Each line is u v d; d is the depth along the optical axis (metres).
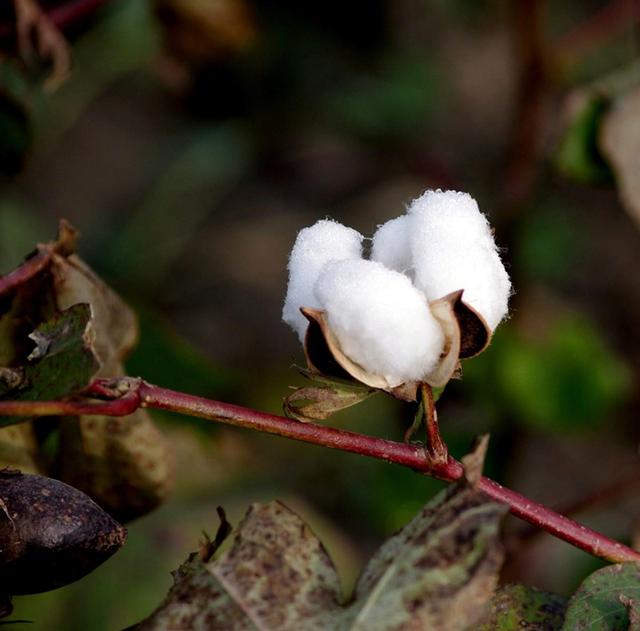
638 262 1.58
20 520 0.65
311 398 0.65
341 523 1.29
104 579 1.02
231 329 1.60
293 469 1.28
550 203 1.48
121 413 0.65
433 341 0.64
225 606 0.64
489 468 1.20
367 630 0.63
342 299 0.64
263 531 0.65
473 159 1.60
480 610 0.62
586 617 0.66
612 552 0.67
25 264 0.73
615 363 1.28
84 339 0.65
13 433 0.73
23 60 0.92
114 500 0.75
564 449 1.46
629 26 1.18
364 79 1.55
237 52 1.33
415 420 0.66
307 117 1.52
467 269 0.65
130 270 1.56
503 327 1.24
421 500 1.15
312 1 1.50
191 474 1.07
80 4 0.95
